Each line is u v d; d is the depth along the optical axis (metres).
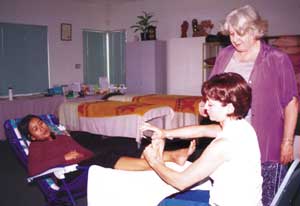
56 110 5.70
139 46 6.43
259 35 1.67
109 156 2.46
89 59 7.11
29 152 2.69
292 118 1.74
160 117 4.44
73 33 6.73
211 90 1.32
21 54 5.89
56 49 6.44
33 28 6.05
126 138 5.35
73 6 6.68
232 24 1.67
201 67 5.85
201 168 1.25
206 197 1.79
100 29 7.26
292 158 1.76
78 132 5.77
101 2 6.96
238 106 1.29
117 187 1.90
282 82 1.71
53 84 6.43
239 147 1.25
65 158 2.72
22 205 2.95
